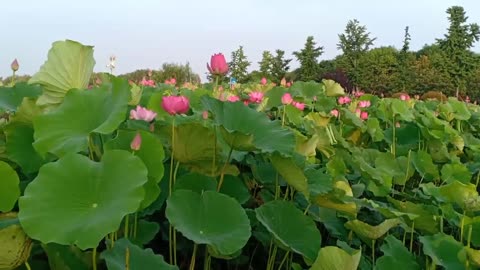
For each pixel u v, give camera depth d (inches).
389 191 92.3
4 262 49.5
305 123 112.3
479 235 77.2
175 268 54.8
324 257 57.7
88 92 65.7
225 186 73.2
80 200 51.2
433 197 89.0
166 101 62.7
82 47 76.3
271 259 69.4
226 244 56.7
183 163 68.5
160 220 73.2
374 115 166.7
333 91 190.4
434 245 72.4
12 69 126.5
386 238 73.0
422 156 109.3
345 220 81.8
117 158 53.2
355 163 95.8
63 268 53.4
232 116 74.9
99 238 47.6
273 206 67.8
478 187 118.8
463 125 171.2
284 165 65.4
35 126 62.3
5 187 54.1
